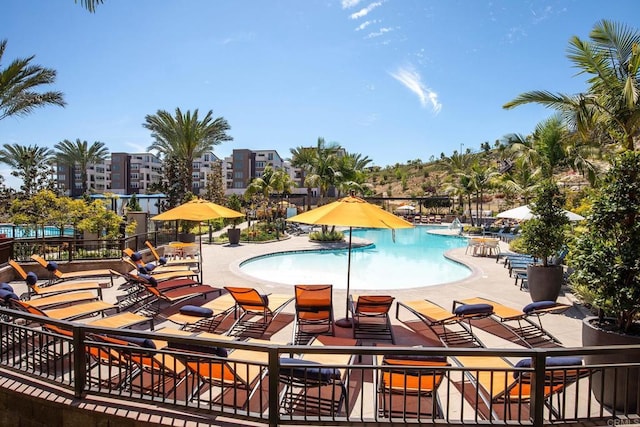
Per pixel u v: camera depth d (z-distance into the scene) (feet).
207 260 46.93
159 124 84.64
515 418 11.58
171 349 12.05
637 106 30.40
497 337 19.98
